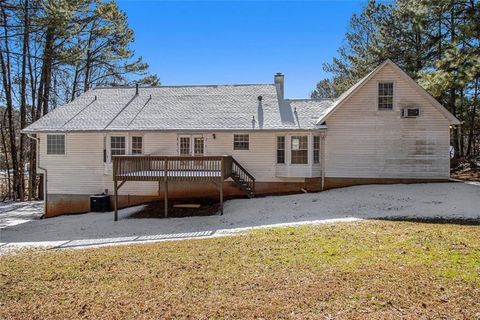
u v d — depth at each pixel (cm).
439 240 830
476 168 2292
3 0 1934
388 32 2534
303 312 496
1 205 2177
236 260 755
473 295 532
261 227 1134
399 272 628
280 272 661
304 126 1766
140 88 2212
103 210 1764
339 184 1812
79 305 552
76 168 1836
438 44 2298
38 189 2473
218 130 1742
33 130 1789
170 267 729
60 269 748
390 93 1778
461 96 2358
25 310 540
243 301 540
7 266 792
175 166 1697
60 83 2748
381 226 1008
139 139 1830
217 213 1495
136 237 1157
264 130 1741
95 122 1839
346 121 1803
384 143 1780
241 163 1825
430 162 1753
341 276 622
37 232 1358
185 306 532
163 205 1703
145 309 527
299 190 1816
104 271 722
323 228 1027
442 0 1878
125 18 2830
